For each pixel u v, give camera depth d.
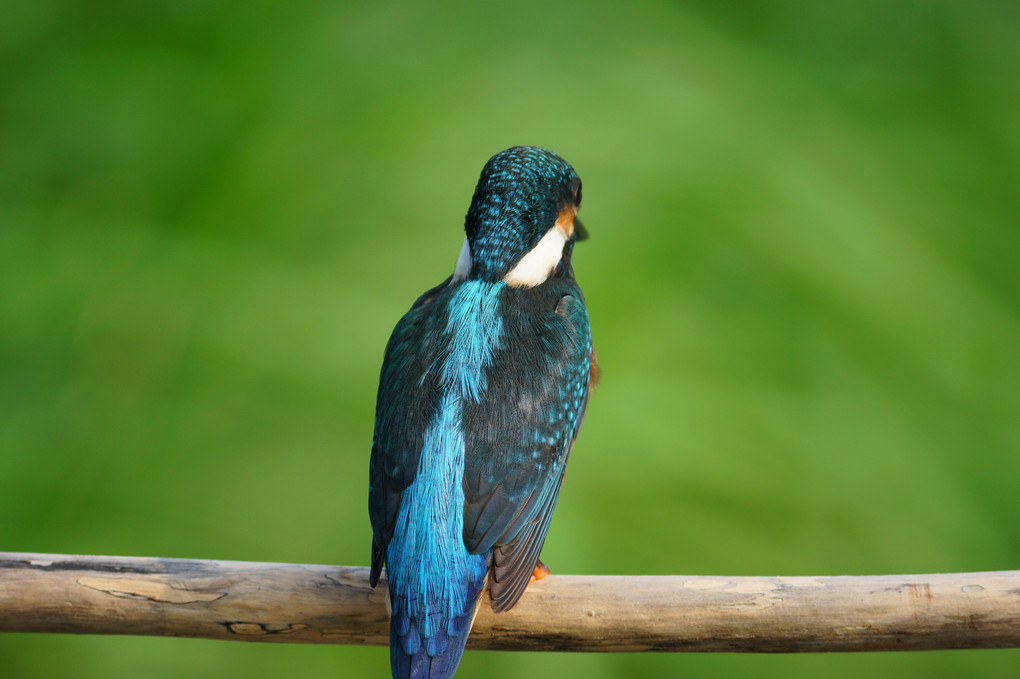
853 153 12.89
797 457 10.68
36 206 12.58
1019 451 11.14
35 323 11.62
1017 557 10.50
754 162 12.37
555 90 12.80
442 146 12.30
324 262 11.80
